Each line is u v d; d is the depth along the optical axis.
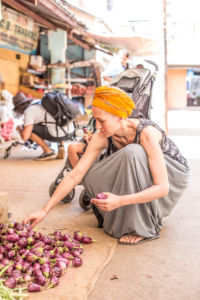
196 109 29.62
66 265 2.30
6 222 2.91
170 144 2.92
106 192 2.60
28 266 2.19
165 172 2.67
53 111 6.43
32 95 10.98
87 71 16.31
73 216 3.49
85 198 3.64
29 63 11.49
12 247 2.35
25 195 4.26
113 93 2.49
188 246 2.74
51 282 2.09
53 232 2.98
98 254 2.55
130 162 2.67
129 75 3.70
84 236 2.74
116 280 2.22
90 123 4.04
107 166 2.80
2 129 9.24
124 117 2.57
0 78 9.41
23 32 10.70
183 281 2.22
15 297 1.99
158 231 3.06
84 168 2.90
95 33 9.80
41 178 5.20
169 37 14.87
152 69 3.71
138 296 2.04
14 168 5.93
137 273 2.32
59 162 6.53
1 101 9.36
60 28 9.92
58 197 2.83
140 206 2.78
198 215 3.50
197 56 28.08
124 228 2.80
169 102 30.88
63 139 6.71
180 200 4.04
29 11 8.31
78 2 14.77
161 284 2.18
